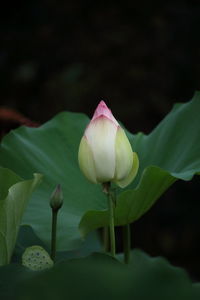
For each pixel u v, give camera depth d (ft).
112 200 3.76
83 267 2.65
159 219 10.74
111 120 3.67
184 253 10.61
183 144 4.52
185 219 10.69
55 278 2.65
